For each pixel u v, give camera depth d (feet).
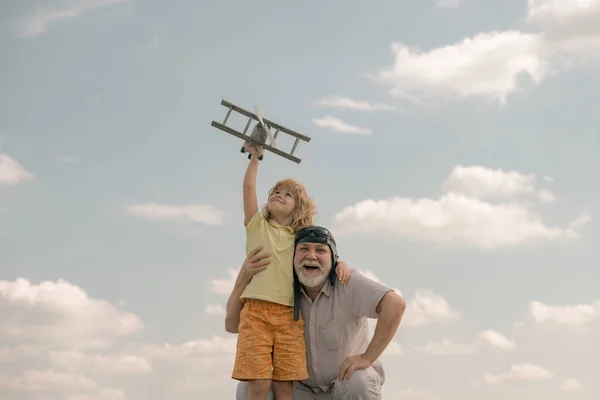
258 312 24.80
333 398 25.05
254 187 26.13
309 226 25.59
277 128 26.81
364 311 25.08
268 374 24.61
